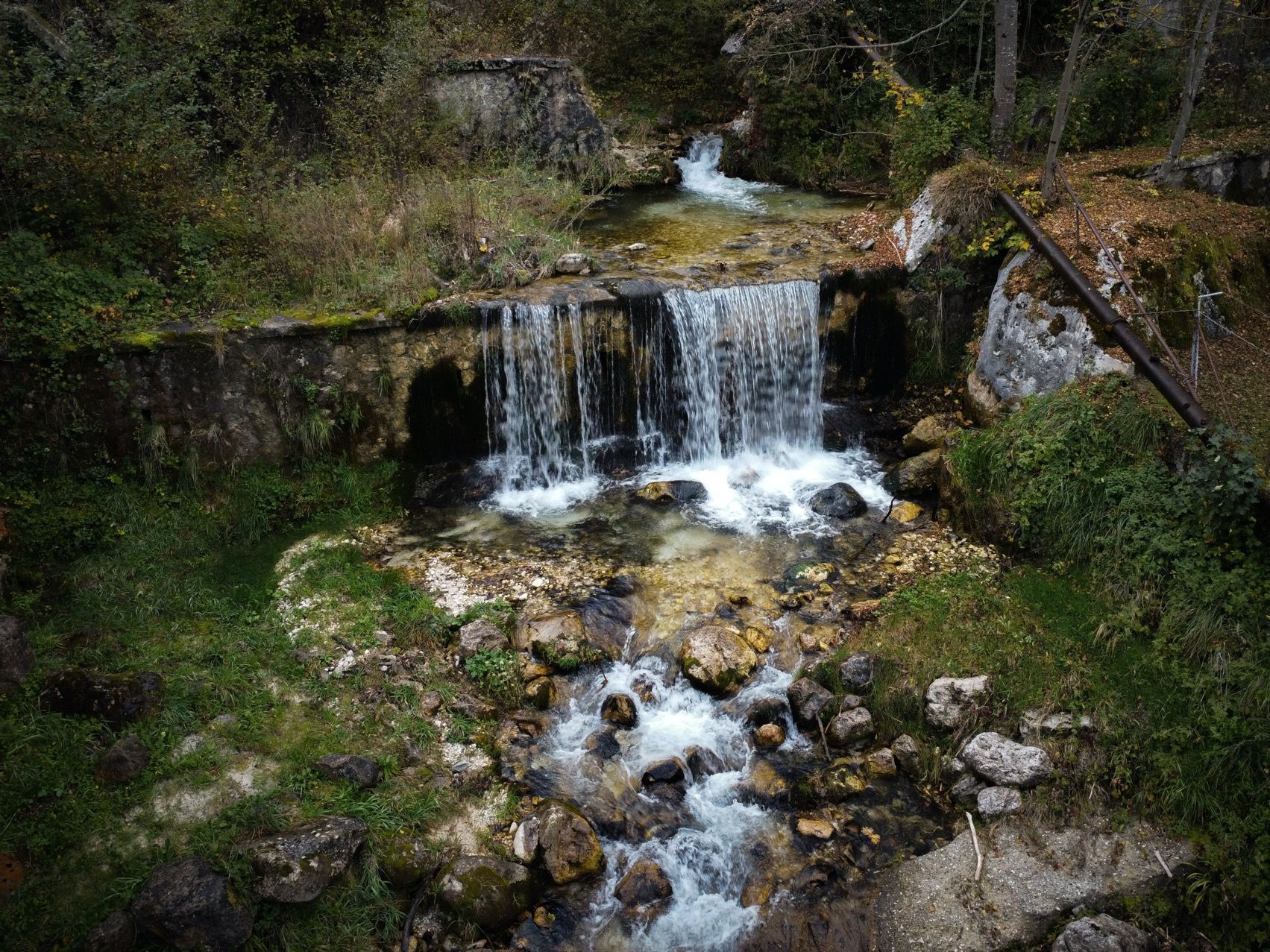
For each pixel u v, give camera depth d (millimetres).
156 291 9328
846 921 5934
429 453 10273
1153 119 14414
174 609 7836
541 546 9242
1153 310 9266
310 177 12297
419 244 10766
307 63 13188
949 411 11039
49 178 9219
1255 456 7555
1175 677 6812
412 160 13242
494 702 7371
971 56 15789
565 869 6148
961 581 8242
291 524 9289
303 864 5602
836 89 16172
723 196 15922
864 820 6586
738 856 6367
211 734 6609
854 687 7430
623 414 10742
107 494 8852
